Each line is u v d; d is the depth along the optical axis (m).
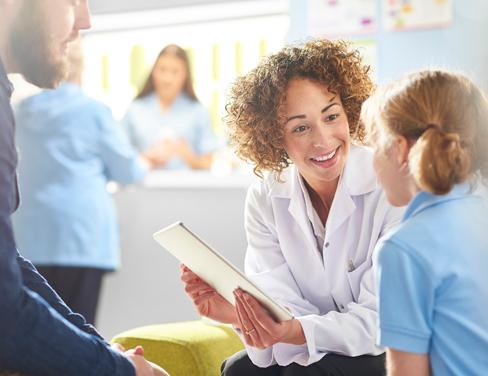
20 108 4.34
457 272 1.64
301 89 2.26
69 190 4.31
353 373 2.23
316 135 2.26
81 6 2.12
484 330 1.63
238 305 2.18
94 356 1.85
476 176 1.75
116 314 4.72
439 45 3.94
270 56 2.37
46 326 1.79
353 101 2.33
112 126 4.41
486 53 3.87
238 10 4.52
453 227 1.67
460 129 1.69
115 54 4.89
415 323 1.64
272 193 2.44
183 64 4.71
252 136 2.38
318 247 2.42
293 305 2.39
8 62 2.08
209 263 2.14
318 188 2.39
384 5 4.02
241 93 2.39
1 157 1.76
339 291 2.39
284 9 4.43
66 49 2.12
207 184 4.51
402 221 1.74
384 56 4.03
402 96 1.73
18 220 4.31
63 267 4.30
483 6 3.86
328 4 4.12
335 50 2.32
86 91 4.93
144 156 4.75
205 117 4.68
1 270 1.73
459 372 1.62
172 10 4.59
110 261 4.41
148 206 4.66
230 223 4.46
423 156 1.65
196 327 2.93
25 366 1.79
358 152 2.38
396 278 1.64
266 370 2.38
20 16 2.03
